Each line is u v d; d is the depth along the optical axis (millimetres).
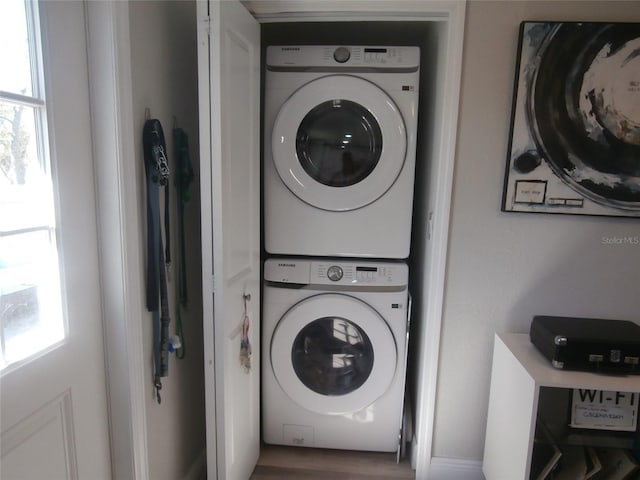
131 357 1105
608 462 1402
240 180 1391
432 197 1626
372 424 1793
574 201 1437
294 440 1837
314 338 1803
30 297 868
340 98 1588
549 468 1320
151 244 1167
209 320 1288
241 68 1354
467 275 1540
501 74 1413
